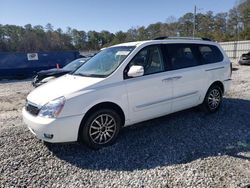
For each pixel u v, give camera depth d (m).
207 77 5.64
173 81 4.95
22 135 4.88
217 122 5.39
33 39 86.44
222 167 3.56
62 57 22.92
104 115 4.20
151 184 3.22
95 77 4.38
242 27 74.19
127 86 4.37
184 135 4.74
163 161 3.81
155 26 84.12
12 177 3.43
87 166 3.72
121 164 3.76
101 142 4.24
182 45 5.38
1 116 6.72
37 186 3.23
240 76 14.45
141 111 4.60
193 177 3.33
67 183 3.30
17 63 20.44
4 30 86.00
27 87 14.01
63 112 3.82
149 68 4.73
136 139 4.59
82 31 106.69
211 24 80.25
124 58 4.53
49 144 4.43
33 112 4.06
